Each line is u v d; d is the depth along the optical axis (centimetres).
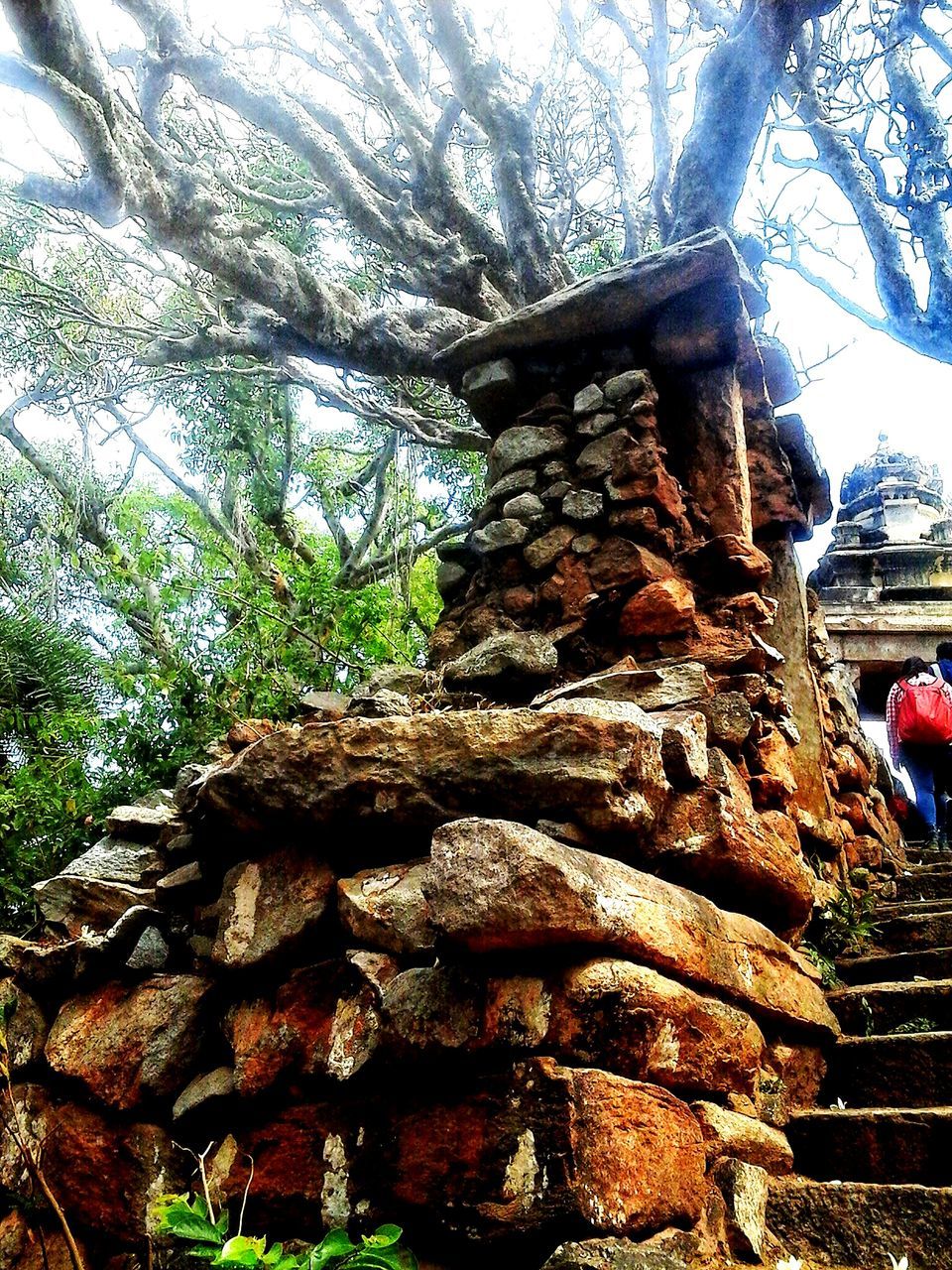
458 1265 214
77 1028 292
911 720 713
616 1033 215
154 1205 254
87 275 959
